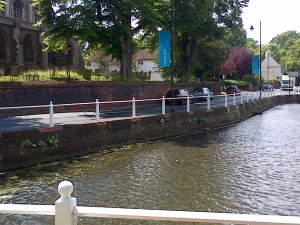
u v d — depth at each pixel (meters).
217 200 10.72
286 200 10.76
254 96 46.47
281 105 58.38
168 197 10.92
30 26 47.38
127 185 12.11
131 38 35.91
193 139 22.86
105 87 29.80
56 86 26.17
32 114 23.70
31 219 8.78
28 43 48.00
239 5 49.62
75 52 50.78
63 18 29.38
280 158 16.91
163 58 26.92
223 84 64.69
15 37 44.91
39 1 29.97
